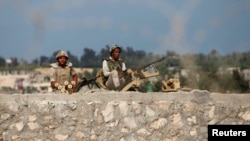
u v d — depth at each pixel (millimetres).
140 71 45031
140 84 45875
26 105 39125
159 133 39469
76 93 39531
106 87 44344
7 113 39094
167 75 86375
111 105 39219
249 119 40219
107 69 44688
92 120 39094
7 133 39062
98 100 39312
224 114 40062
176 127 39562
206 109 39906
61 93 40188
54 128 39031
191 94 39969
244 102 40344
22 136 39031
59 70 44344
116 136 39156
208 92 40250
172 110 39625
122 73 44688
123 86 44312
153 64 45469
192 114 39781
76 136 39000
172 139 39531
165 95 39750
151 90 45531
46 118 39031
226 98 40281
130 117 39281
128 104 39312
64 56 44438
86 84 45000
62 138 38969
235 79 100125
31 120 39094
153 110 39469
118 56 45125
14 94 39469
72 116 39062
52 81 44094
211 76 105688
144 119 39375
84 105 39125
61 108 39031
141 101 39406
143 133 39312
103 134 39094
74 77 44812
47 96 39375
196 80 92375
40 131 39031
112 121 39188
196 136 39750
